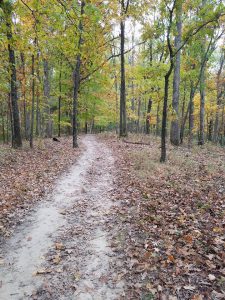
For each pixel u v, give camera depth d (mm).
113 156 15211
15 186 9328
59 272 4637
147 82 20922
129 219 6562
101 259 4973
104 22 16609
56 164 13234
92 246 5465
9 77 12172
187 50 18469
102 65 21625
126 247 5316
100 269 4672
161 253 4969
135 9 17047
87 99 30594
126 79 28109
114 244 5461
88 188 9484
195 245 5086
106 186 9617
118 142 20875
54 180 10562
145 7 16641
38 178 10625
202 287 3979
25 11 7180
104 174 11352
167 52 12289
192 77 19984
